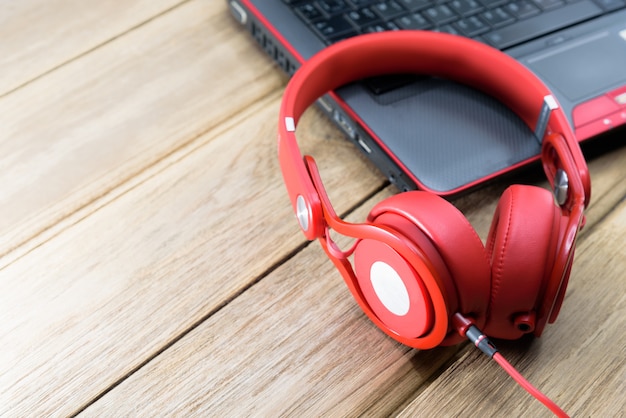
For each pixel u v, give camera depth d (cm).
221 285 57
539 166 63
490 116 63
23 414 49
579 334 53
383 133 62
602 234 60
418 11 72
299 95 57
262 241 59
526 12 73
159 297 56
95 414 49
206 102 71
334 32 69
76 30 76
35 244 59
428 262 43
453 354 53
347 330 54
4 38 75
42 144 66
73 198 62
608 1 75
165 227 60
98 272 57
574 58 70
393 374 52
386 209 45
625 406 50
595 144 66
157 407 50
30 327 54
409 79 66
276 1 72
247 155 66
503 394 51
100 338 53
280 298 56
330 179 64
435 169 59
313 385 51
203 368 52
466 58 62
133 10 79
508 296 45
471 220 61
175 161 65
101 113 69
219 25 78
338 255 51
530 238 44
